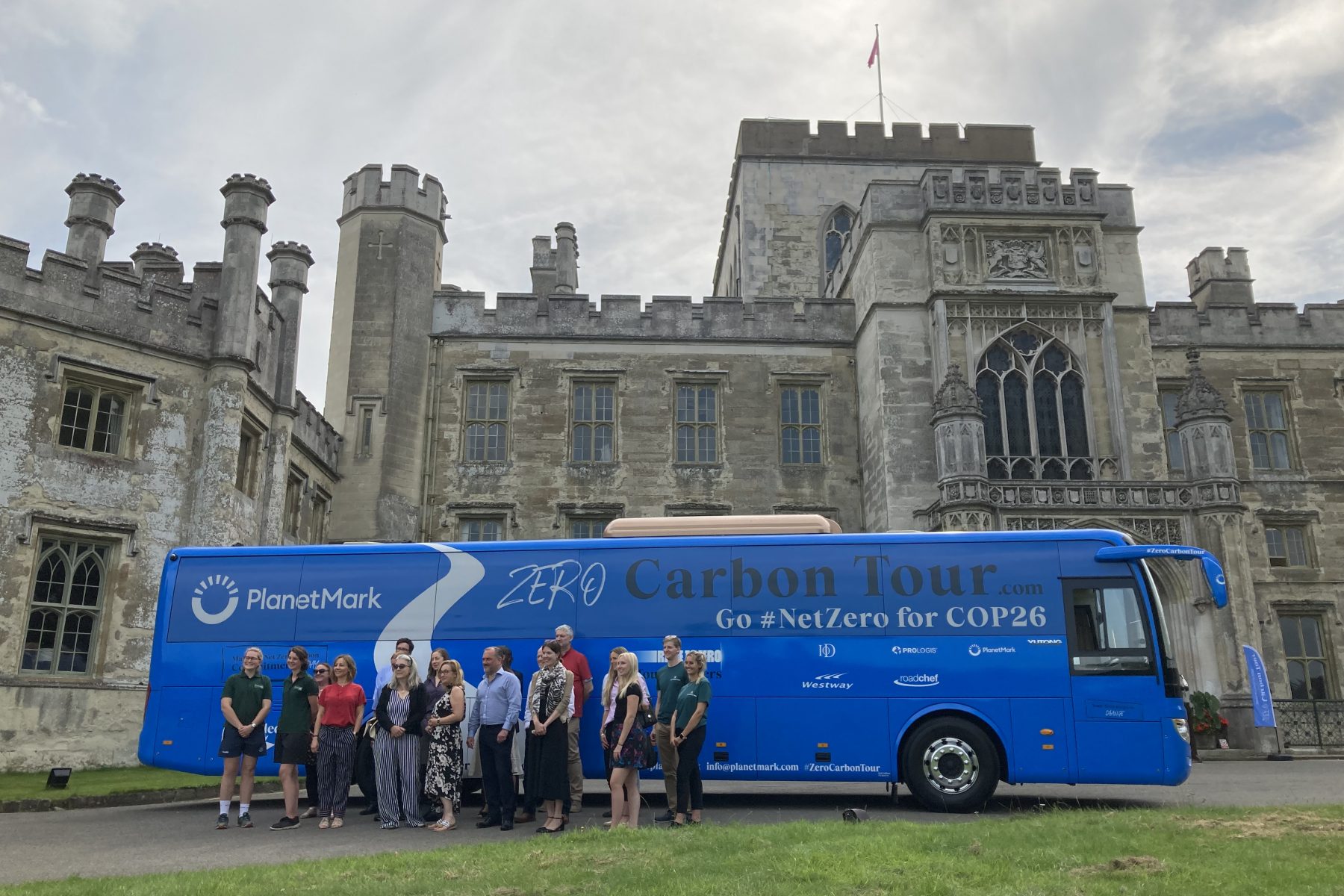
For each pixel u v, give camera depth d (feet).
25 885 26.50
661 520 51.24
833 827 32.99
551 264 113.70
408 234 95.96
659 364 96.12
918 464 86.33
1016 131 125.70
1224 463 77.05
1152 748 41.70
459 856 29.66
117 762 60.64
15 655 58.03
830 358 97.30
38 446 60.80
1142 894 23.26
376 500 89.15
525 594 45.85
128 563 63.31
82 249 74.08
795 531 50.11
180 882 26.37
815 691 43.47
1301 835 29.71
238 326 69.56
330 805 39.55
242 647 46.62
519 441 93.81
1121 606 43.16
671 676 37.35
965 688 42.86
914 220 91.35
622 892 24.32
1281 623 96.37
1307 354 101.76
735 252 129.49
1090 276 89.51
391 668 45.06
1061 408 86.89
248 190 72.02
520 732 44.39
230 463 67.77
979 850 28.30
